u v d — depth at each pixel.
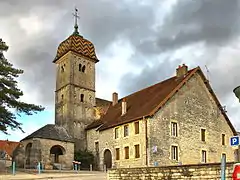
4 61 33.88
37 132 45.44
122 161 41.03
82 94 54.44
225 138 44.78
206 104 44.00
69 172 37.19
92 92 55.78
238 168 6.91
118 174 20.25
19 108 33.41
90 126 51.12
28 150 45.03
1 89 32.66
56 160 45.81
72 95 53.12
